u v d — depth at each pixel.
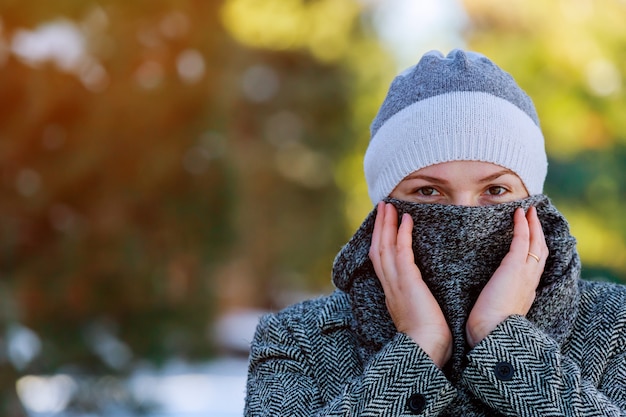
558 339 2.40
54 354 7.27
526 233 2.41
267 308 15.17
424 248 2.46
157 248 7.73
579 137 12.11
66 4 7.47
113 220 7.68
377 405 2.27
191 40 8.01
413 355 2.32
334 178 15.84
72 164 7.62
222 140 8.00
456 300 2.44
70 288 7.48
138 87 7.82
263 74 15.35
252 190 14.33
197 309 7.70
